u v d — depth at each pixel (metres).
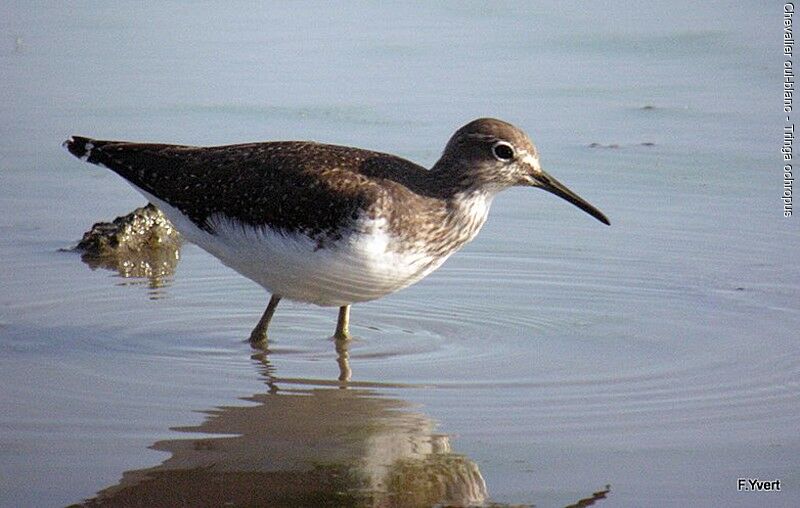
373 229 12.12
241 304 14.38
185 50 21.69
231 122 18.61
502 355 12.73
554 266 15.23
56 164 17.86
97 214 16.69
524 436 10.71
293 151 12.91
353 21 23.33
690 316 13.65
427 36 22.45
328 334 13.49
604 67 20.95
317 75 20.62
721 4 23.72
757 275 14.68
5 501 9.52
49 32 22.45
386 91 19.95
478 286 14.81
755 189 16.91
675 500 9.61
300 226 12.30
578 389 11.77
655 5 23.84
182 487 9.79
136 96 19.70
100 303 14.16
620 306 14.05
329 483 9.87
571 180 17.25
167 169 13.31
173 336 13.28
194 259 15.80
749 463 10.19
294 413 11.22
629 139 18.36
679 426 10.89
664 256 15.30
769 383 11.84
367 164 12.73
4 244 15.75
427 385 11.92
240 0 24.33
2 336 13.05
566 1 24.19
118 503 9.52
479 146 12.77
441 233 12.66
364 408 11.34
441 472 10.03
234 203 12.67
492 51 21.69
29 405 11.29
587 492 9.73
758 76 20.30
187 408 11.31
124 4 24.09
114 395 11.57
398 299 14.49
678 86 20.12
